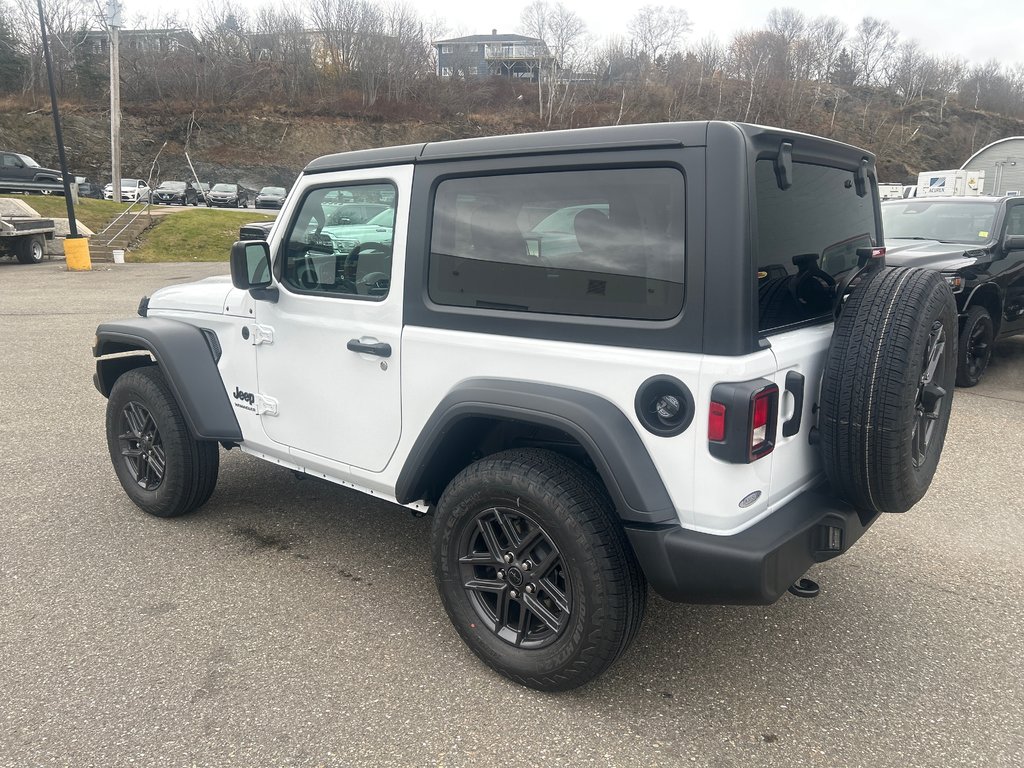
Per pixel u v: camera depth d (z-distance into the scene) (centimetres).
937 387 263
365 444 315
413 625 313
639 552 238
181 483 395
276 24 7625
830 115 8888
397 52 7425
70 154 6034
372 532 403
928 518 431
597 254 243
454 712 259
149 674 277
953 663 292
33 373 779
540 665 261
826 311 282
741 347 220
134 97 6694
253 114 6650
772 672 285
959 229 789
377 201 302
